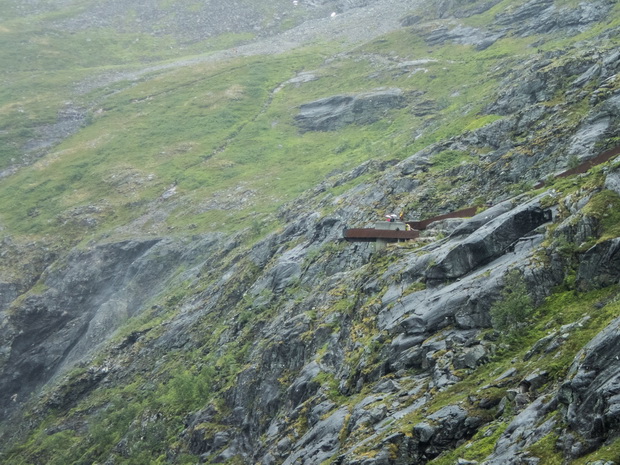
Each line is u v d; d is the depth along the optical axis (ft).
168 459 199.31
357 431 121.19
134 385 271.08
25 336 382.22
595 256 120.26
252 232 336.08
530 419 93.04
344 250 223.51
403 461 105.91
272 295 239.30
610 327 91.86
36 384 368.89
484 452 94.02
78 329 378.94
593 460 79.71
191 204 437.17
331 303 189.57
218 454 183.52
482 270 138.82
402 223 185.68
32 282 414.82
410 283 155.43
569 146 186.70
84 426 272.51
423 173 238.27
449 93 469.98
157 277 375.04
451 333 130.31
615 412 82.23
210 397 210.79
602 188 132.67
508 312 121.49
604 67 225.56
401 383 128.16
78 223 451.94
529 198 152.15
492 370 113.80
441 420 105.81
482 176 211.61
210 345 248.11
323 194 326.85
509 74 403.75
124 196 471.21
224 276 298.15
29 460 262.47
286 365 184.55
